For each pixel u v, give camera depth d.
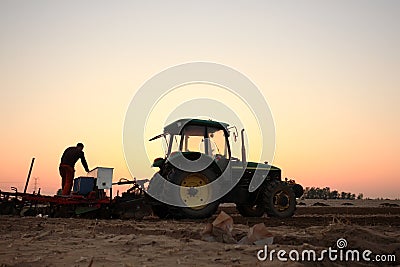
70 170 10.19
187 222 8.05
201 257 3.80
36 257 3.77
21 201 9.56
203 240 4.78
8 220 7.89
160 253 4.02
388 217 10.48
